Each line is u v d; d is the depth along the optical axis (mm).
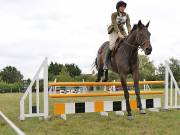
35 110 8398
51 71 71312
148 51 7379
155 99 9680
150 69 50250
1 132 6250
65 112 8344
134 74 8008
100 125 7254
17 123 7625
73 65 71375
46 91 8266
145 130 6543
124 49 7938
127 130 6566
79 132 6383
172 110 10188
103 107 8789
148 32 7508
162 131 6418
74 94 8859
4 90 47219
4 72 94500
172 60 48688
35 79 8281
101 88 14250
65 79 42625
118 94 9508
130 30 8242
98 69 9922
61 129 6773
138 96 8039
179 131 6398
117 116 8836
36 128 6895
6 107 11977
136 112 9586
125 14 8469
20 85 47969
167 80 10094
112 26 8461
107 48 8906
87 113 9656
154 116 8641
